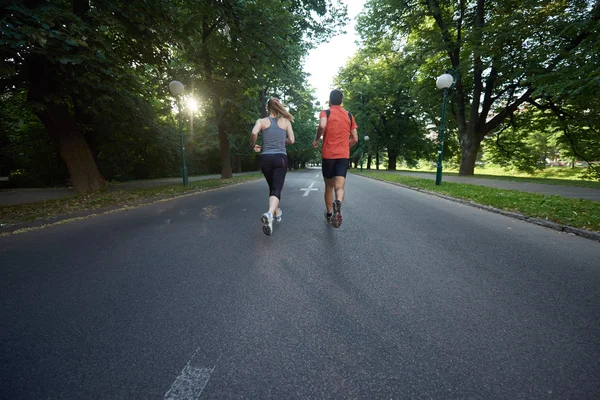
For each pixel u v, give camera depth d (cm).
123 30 750
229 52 1180
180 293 226
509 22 1307
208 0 950
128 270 276
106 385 131
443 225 463
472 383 130
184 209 642
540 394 123
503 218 521
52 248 349
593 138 1942
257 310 198
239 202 750
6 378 134
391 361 146
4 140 1653
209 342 162
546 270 270
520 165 2708
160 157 2192
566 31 1201
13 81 700
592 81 1005
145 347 158
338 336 167
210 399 123
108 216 563
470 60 1445
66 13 575
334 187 410
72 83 713
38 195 889
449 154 3394
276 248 343
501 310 196
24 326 180
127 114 1327
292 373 138
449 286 235
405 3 1758
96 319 188
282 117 408
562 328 174
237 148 3070
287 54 1355
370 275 259
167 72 1281
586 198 697
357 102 3372
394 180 1473
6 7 499
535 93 1263
